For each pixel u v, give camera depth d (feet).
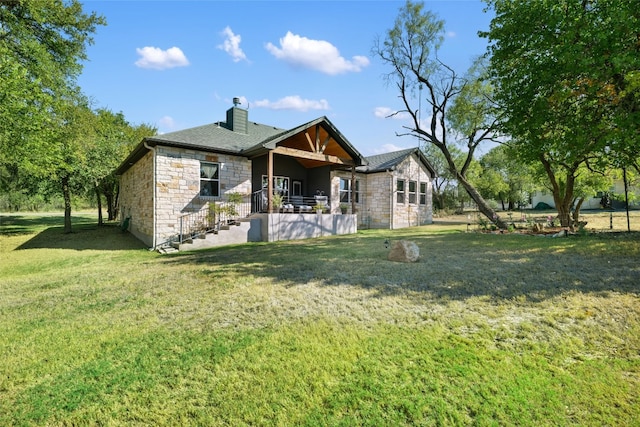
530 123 31.96
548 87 29.76
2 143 32.50
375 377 8.41
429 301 13.80
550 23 27.40
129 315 13.58
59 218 92.73
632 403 7.17
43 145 36.01
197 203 37.83
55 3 39.99
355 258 23.80
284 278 18.45
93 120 61.00
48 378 8.88
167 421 7.07
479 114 47.16
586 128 27.61
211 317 12.98
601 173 41.83
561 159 35.47
